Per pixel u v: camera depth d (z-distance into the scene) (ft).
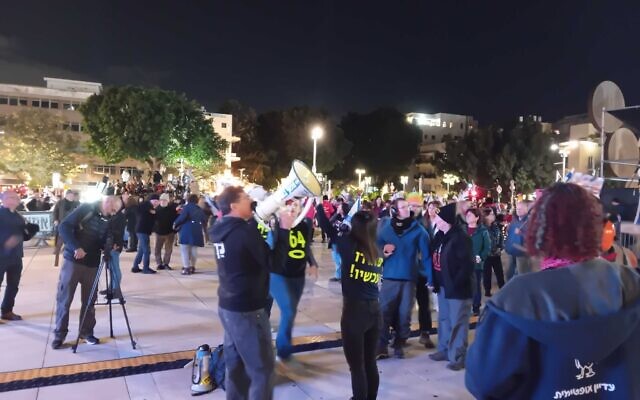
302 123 208.95
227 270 12.23
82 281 20.65
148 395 15.76
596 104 33.81
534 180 182.60
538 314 4.93
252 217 13.23
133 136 157.17
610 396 5.19
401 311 19.76
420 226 19.80
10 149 178.40
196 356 16.33
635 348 5.33
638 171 31.71
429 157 298.76
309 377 17.42
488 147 191.72
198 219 37.93
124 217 26.35
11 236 23.99
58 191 98.84
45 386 16.42
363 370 14.20
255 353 12.24
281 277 18.80
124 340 21.34
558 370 4.96
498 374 5.07
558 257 5.28
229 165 220.43
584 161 85.10
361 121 234.38
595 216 5.23
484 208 33.04
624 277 5.25
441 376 17.80
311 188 12.64
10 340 21.36
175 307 27.32
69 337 21.86
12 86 263.70
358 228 14.14
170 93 167.84
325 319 25.30
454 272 18.16
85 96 276.82
